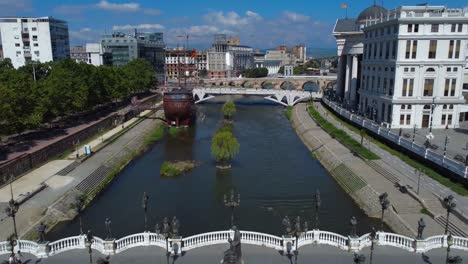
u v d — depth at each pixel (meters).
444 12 100.12
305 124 139.38
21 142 94.50
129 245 44.38
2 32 192.75
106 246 42.94
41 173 79.38
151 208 70.38
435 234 52.44
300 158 103.50
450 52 101.62
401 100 104.44
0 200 64.69
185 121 148.00
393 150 93.94
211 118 169.38
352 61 151.38
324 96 187.25
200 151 111.00
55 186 73.25
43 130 108.94
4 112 82.56
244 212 68.38
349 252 43.12
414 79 103.81
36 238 56.47
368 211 65.94
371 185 71.69
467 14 99.19
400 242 44.38
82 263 41.03
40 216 61.78
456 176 69.69
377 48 118.50
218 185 82.31
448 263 36.97
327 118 144.38
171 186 82.19
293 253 43.00
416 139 93.94
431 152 78.25
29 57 196.25
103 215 67.38
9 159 79.69
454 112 106.06
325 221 63.72
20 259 41.91
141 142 117.88
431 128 100.94
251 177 87.44
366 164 84.81
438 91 104.31
